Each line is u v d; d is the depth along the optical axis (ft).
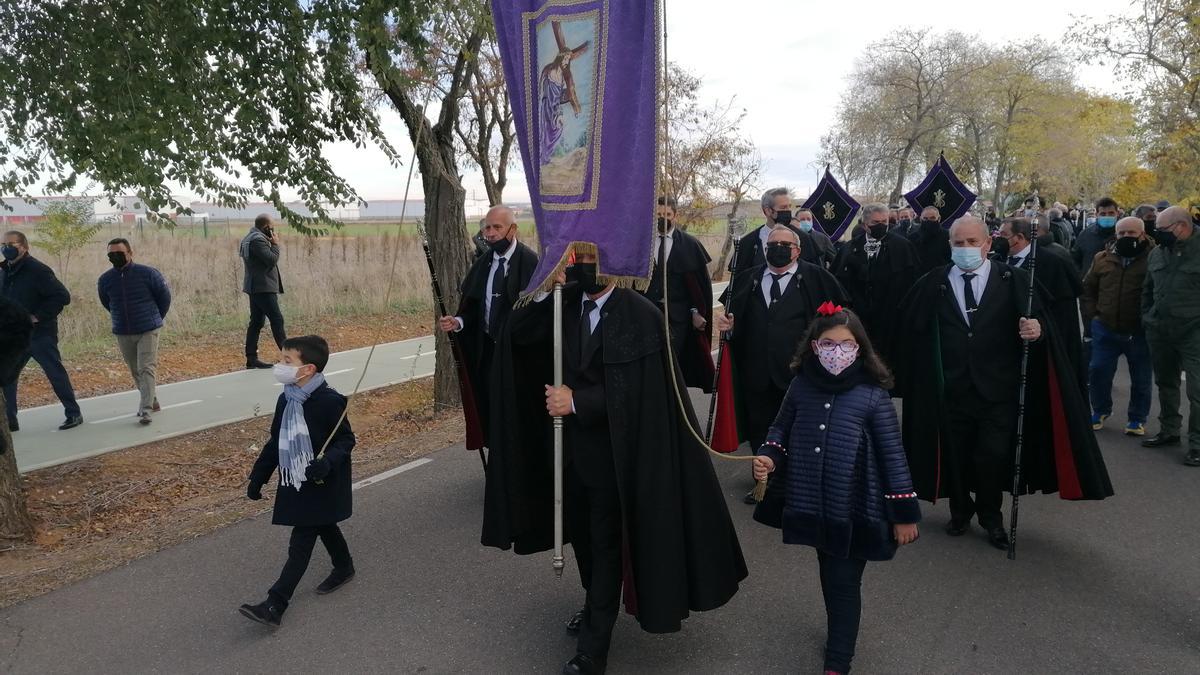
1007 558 15.24
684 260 19.86
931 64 118.52
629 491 10.89
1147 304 21.75
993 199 134.31
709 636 12.47
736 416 18.78
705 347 20.34
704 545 11.09
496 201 51.01
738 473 20.59
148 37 20.81
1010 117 119.65
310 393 13.17
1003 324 15.53
